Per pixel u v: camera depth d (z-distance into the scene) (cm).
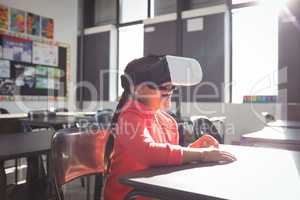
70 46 642
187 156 99
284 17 449
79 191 274
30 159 168
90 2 714
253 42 505
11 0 544
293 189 75
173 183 80
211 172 91
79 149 121
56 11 615
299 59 438
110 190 103
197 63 112
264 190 74
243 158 112
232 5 528
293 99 442
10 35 540
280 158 113
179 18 566
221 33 527
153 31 600
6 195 147
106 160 114
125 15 666
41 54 587
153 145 98
